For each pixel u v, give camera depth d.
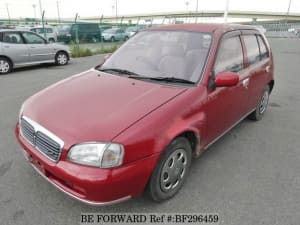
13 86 7.09
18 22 36.81
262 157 3.50
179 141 2.51
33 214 2.43
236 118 3.70
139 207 2.54
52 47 10.64
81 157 2.06
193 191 2.78
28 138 2.47
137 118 2.21
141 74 3.04
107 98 2.51
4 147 3.60
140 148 2.13
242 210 2.53
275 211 2.52
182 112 2.46
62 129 2.18
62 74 8.98
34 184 2.83
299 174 3.13
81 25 22.09
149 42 3.45
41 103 2.60
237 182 2.95
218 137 3.32
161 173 2.43
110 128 2.11
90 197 2.10
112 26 28.33
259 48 4.19
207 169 3.19
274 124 4.62
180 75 2.88
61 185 2.25
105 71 3.29
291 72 9.56
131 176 2.11
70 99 2.56
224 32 3.26
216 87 2.90
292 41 27.80
